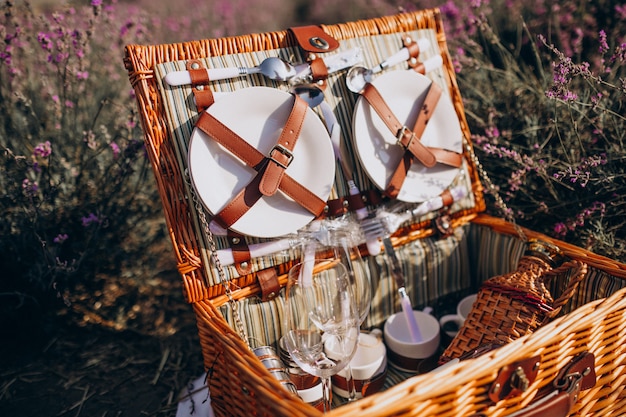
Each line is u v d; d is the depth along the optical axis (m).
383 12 2.95
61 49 1.74
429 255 1.46
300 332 1.05
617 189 1.46
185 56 1.19
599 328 1.01
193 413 1.26
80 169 1.84
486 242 1.49
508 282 1.15
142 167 1.92
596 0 2.04
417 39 1.44
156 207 2.04
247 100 1.16
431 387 0.81
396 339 1.26
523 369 0.90
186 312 1.91
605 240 1.39
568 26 1.99
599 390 1.08
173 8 3.00
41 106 1.99
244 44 1.25
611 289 1.14
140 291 1.96
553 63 1.38
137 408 1.47
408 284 1.46
